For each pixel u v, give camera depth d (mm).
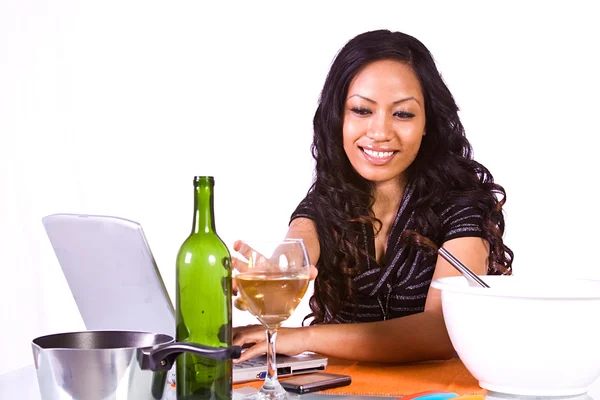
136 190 3625
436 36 3248
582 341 1104
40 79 3643
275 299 1091
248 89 3523
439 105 1926
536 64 3148
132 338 1028
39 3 3633
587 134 3111
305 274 1114
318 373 1305
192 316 1111
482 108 3211
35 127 3645
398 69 1877
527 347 1110
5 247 3645
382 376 1332
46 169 3648
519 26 3158
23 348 3635
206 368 1072
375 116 1870
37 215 3650
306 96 3465
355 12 3379
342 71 1920
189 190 3586
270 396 1084
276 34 3484
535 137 3166
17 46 3646
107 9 3607
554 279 1330
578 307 1094
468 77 3219
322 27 3428
